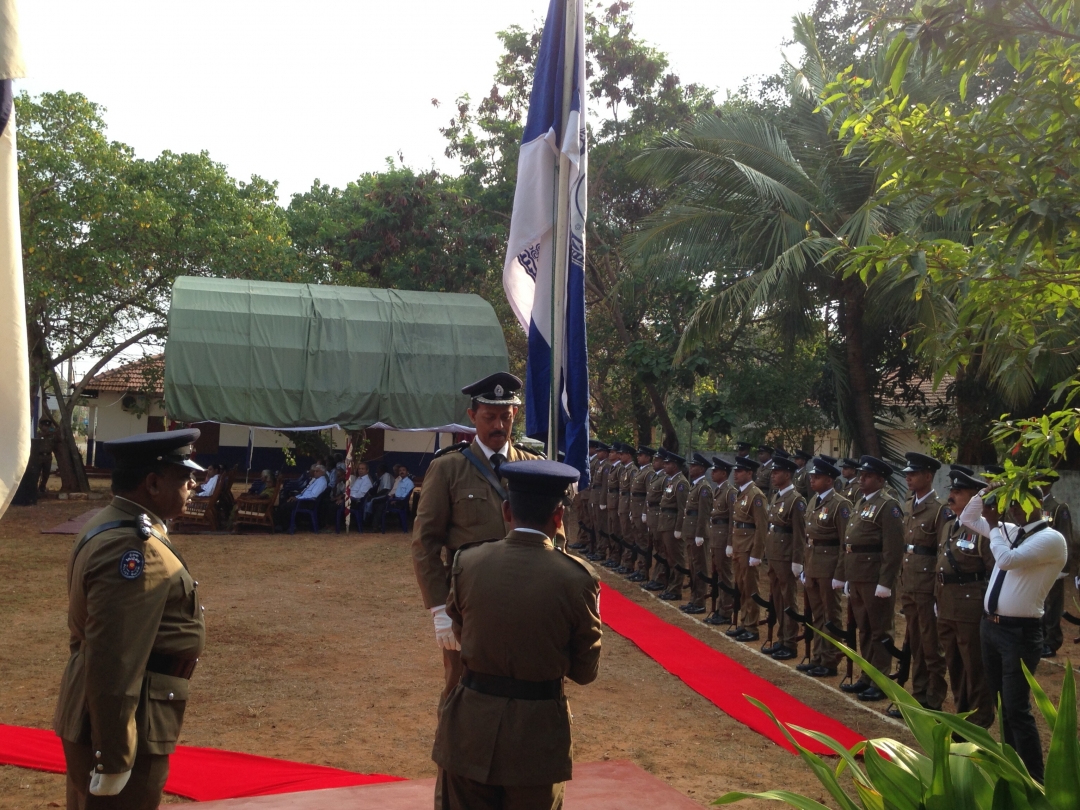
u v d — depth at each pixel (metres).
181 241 22.42
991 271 4.36
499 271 24.91
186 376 17.39
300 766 5.89
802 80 15.89
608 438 22.75
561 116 5.87
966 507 6.32
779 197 14.50
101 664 3.12
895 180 4.71
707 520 11.88
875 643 8.27
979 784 3.15
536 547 3.48
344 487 18.67
